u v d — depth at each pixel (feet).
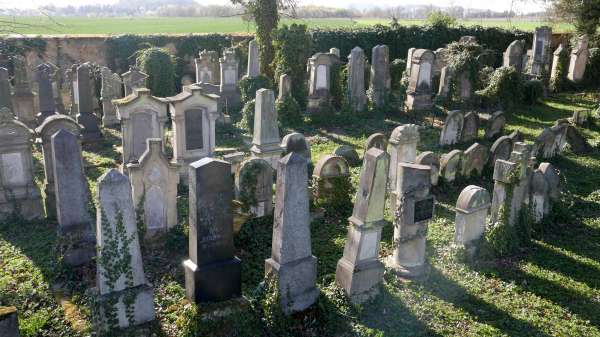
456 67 80.43
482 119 73.72
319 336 27.12
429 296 30.55
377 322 28.27
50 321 27.27
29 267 32.86
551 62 116.67
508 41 127.03
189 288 27.45
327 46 112.06
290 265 27.43
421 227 31.91
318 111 75.46
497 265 34.68
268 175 40.37
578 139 61.52
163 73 81.41
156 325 26.84
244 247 35.76
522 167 36.11
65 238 32.32
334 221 40.83
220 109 70.38
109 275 25.54
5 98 60.44
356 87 76.64
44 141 39.81
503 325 28.12
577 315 29.27
